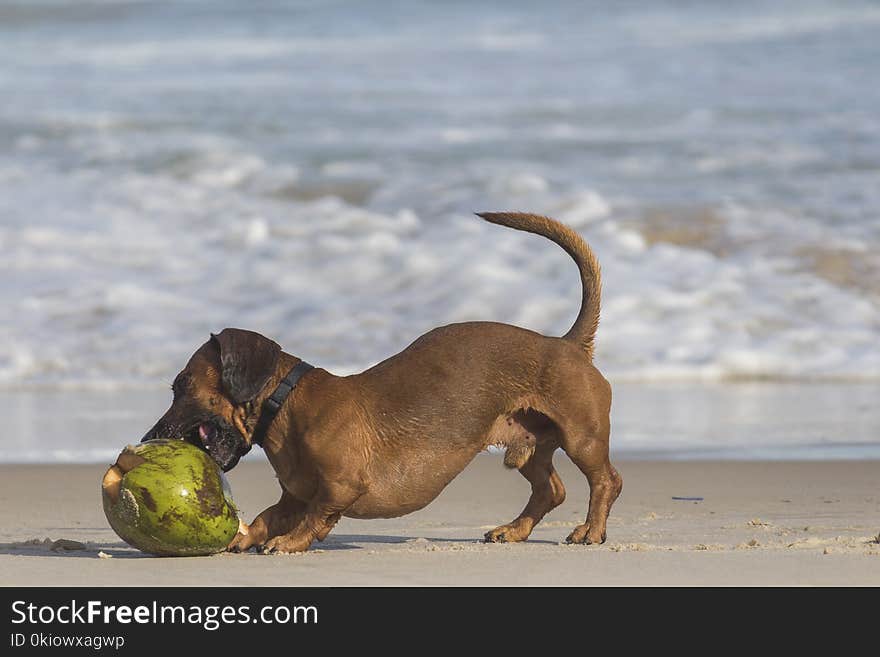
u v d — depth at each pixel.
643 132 24.89
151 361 16.33
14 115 27.05
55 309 17.64
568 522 9.09
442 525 9.02
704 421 13.57
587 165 22.94
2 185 22.34
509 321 17.17
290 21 36.34
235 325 17.27
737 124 25.12
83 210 21.19
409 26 34.94
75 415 14.00
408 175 22.58
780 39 31.61
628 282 17.98
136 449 7.02
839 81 27.80
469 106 27.17
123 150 24.31
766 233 19.52
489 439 7.61
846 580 6.32
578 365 7.61
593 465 7.69
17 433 13.00
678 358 16.22
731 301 17.55
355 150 24.17
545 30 33.84
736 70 29.17
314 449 7.19
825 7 34.34
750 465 11.44
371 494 7.35
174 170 23.19
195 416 7.25
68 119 26.62
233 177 22.72
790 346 16.50
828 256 18.73
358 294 18.16
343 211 21.08
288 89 29.20
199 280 18.66
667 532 8.38
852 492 10.24
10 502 9.90
